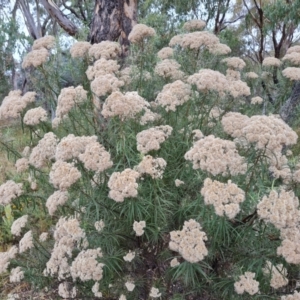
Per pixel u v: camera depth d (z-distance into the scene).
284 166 2.61
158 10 7.78
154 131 2.42
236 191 1.96
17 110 2.85
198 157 2.04
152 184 2.38
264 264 2.17
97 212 2.23
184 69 3.60
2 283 3.69
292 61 3.66
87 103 2.88
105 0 3.83
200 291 2.45
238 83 3.00
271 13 5.55
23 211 3.78
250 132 2.05
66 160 2.36
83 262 2.25
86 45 3.33
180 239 2.03
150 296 2.58
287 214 1.90
